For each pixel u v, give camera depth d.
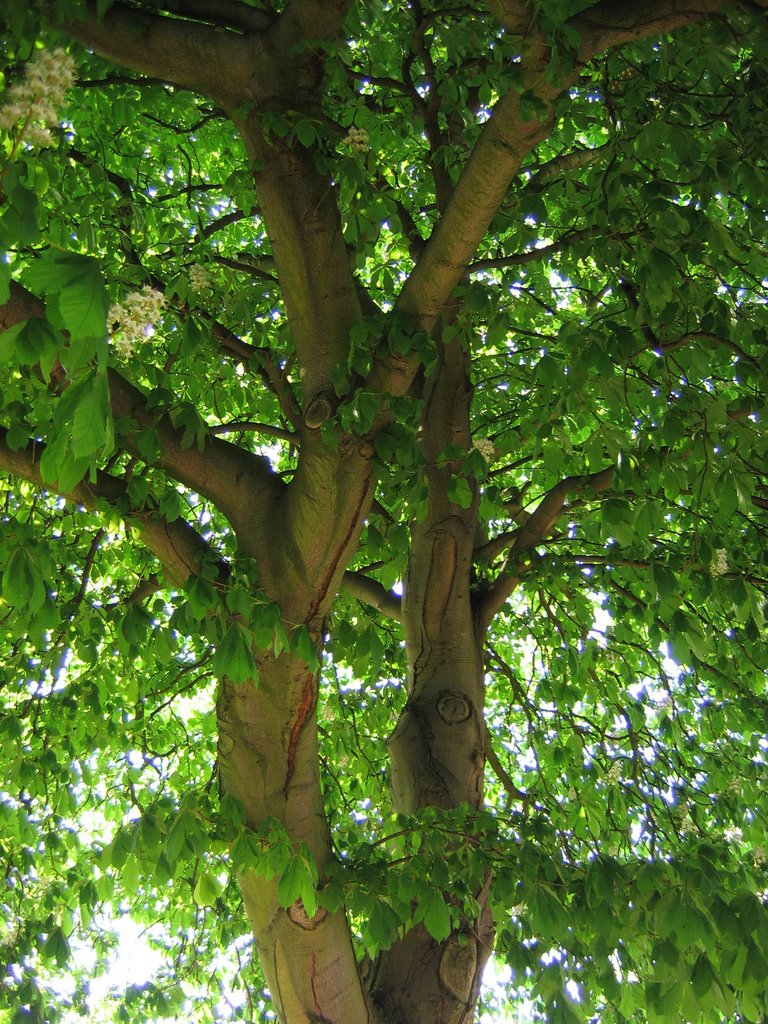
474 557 5.08
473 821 3.80
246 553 3.46
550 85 2.81
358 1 4.24
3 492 4.70
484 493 4.48
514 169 2.98
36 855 5.61
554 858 3.54
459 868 3.59
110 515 3.32
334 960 3.59
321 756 6.39
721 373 5.45
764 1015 3.38
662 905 3.05
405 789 4.46
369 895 3.37
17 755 4.59
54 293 1.50
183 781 5.66
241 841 3.21
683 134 3.79
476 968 4.15
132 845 3.20
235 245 6.74
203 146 6.23
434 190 5.45
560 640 6.32
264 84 3.10
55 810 5.21
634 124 3.96
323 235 3.26
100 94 5.04
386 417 3.30
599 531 5.04
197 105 5.57
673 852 4.00
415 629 4.79
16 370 3.17
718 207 5.57
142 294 2.52
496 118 2.91
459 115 5.10
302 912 3.48
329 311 3.33
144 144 6.13
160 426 3.42
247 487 3.52
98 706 4.60
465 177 3.04
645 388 4.61
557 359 4.01
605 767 5.93
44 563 3.13
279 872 3.21
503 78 2.88
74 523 4.38
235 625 2.89
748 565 4.38
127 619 3.42
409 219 5.20
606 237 3.99
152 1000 5.63
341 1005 3.59
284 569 3.41
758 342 4.01
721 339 3.85
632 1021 4.72
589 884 3.30
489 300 4.25
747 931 2.87
